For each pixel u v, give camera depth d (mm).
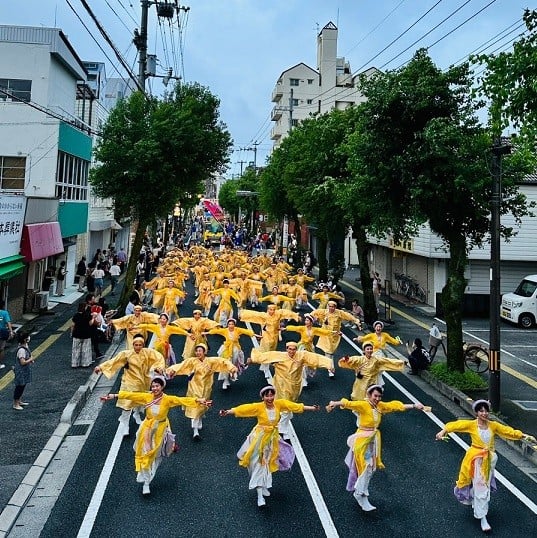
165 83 23953
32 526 7184
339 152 21047
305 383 13820
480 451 7629
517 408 12734
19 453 9203
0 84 22828
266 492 7938
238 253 35562
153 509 7680
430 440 10602
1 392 12336
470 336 21141
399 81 13758
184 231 75062
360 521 7559
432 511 7914
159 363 10281
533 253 24469
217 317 19156
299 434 10617
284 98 68562
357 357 11680
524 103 9094
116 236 43375
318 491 8359
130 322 13828
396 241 16688
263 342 14414
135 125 19859
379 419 8031
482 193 13242
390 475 9031
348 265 45781
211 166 22297
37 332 18297
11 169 22641
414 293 28625
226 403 12250
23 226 18203
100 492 8102
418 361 15258
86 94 29750
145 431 8016
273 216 39625
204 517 7520
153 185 19875
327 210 22969
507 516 7906
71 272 27562
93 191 21406
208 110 22438
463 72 13477
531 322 22875
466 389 13531
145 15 21766
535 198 23578
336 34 63469
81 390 12227
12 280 19281
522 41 9016
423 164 13203
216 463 9203
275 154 38531
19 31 23688
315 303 27344
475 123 13273
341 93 63156
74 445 9758
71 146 25125
